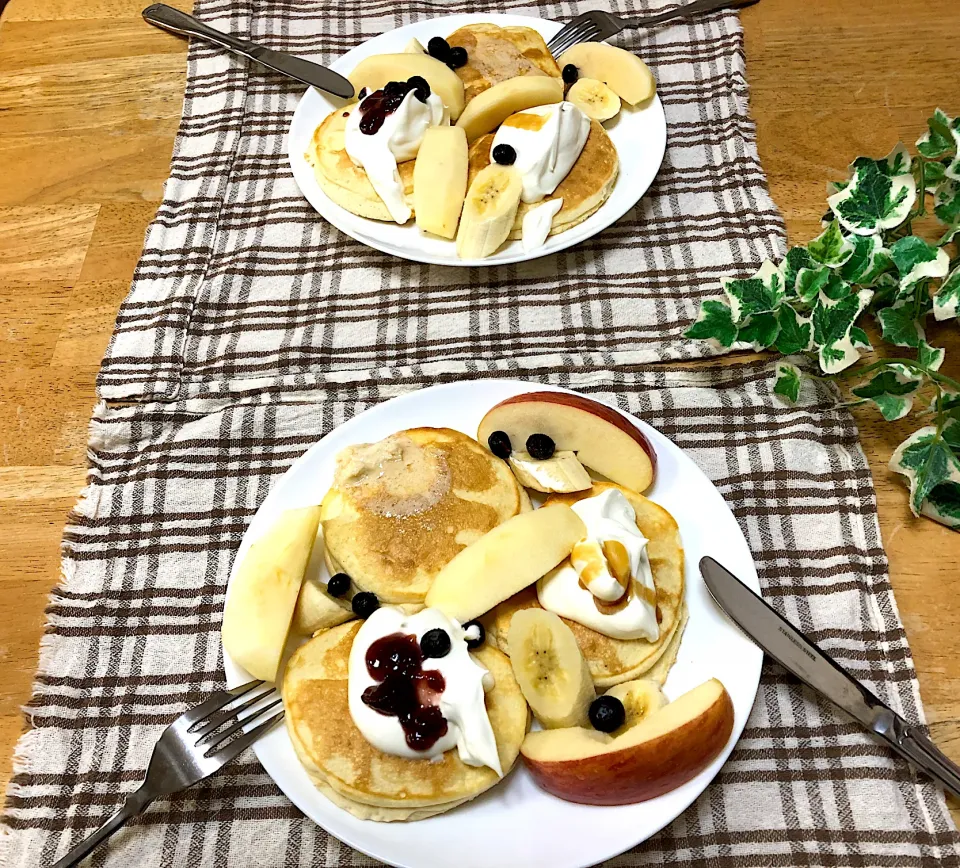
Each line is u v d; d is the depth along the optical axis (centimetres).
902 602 40
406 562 38
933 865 34
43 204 56
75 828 36
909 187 44
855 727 37
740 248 52
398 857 32
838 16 63
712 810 36
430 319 51
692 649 37
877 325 49
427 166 50
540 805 34
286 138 59
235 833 36
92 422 46
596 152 53
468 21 62
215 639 40
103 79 62
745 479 44
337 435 42
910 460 41
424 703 33
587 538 37
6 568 42
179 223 55
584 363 48
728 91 59
